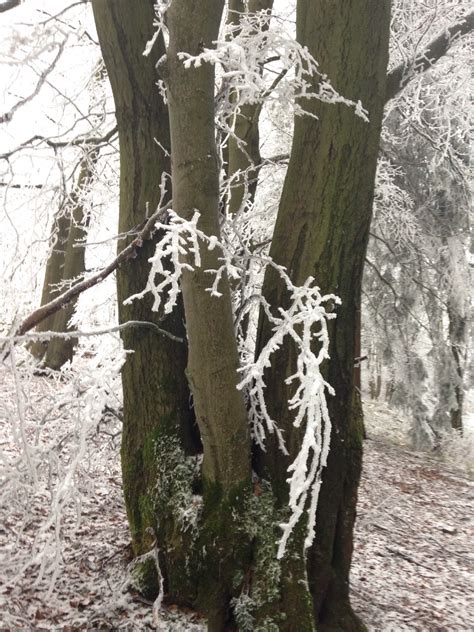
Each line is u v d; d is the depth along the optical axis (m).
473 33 6.48
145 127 3.36
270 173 7.53
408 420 11.17
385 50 3.15
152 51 3.28
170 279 2.19
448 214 9.88
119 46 3.24
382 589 4.66
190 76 2.65
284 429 3.18
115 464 5.74
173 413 3.47
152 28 3.25
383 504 7.58
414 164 9.38
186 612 3.18
